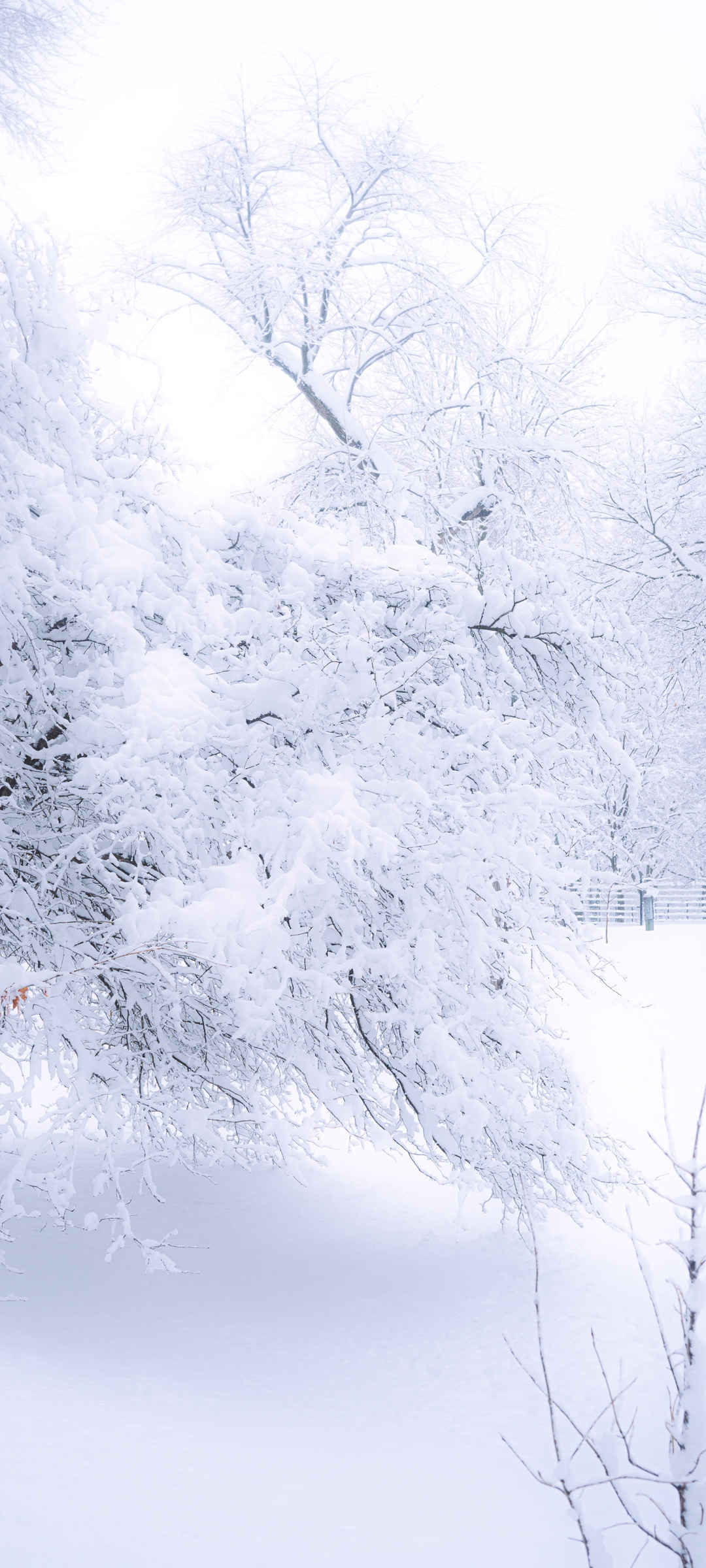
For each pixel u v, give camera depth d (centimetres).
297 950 691
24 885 657
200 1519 384
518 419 1517
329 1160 1062
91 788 618
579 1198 738
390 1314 655
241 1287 702
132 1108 652
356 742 692
